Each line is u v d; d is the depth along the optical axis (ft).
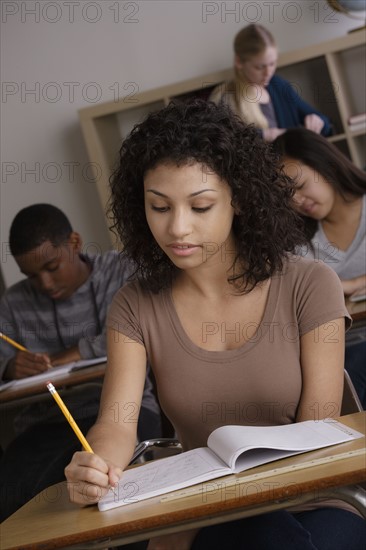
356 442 4.44
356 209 10.22
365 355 8.82
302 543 4.41
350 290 9.98
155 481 4.59
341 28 18.10
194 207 5.27
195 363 5.70
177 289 5.85
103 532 4.10
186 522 4.09
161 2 18.97
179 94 18.11
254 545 4.52
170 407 5.80
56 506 4.85
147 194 5.32
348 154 17.89
